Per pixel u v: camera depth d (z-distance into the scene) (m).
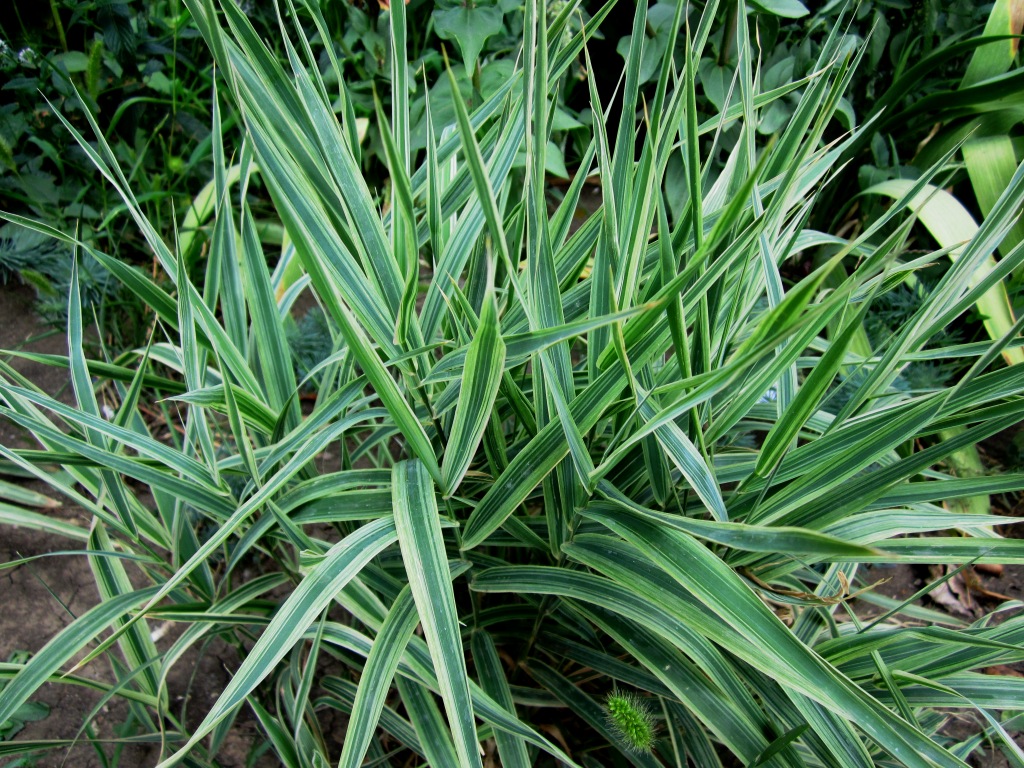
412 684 0.46
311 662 0.43
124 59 0.75
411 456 0.53
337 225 0.38
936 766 0.35
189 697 0.59
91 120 0.44
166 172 0.82
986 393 0.39
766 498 0.43
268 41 0.86
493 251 0.49
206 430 0.45
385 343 0.40
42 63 0.76
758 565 0.47
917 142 0.91
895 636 0.42
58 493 0.69
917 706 0.45
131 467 0.44
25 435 0.71
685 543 0.36
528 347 0.34
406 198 0.33
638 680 0.48
